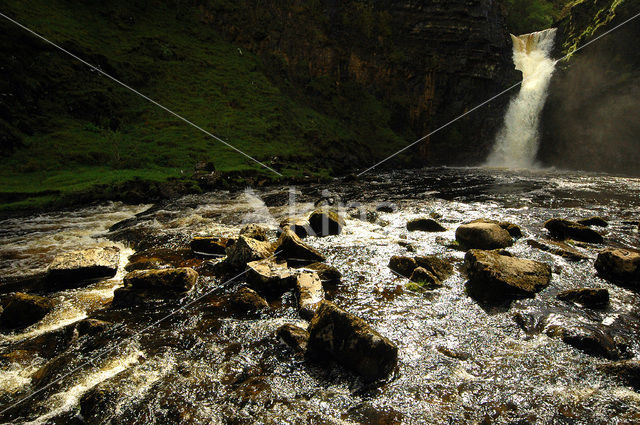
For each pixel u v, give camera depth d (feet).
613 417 10.91
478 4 90.48
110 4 72.79
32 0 61.41
